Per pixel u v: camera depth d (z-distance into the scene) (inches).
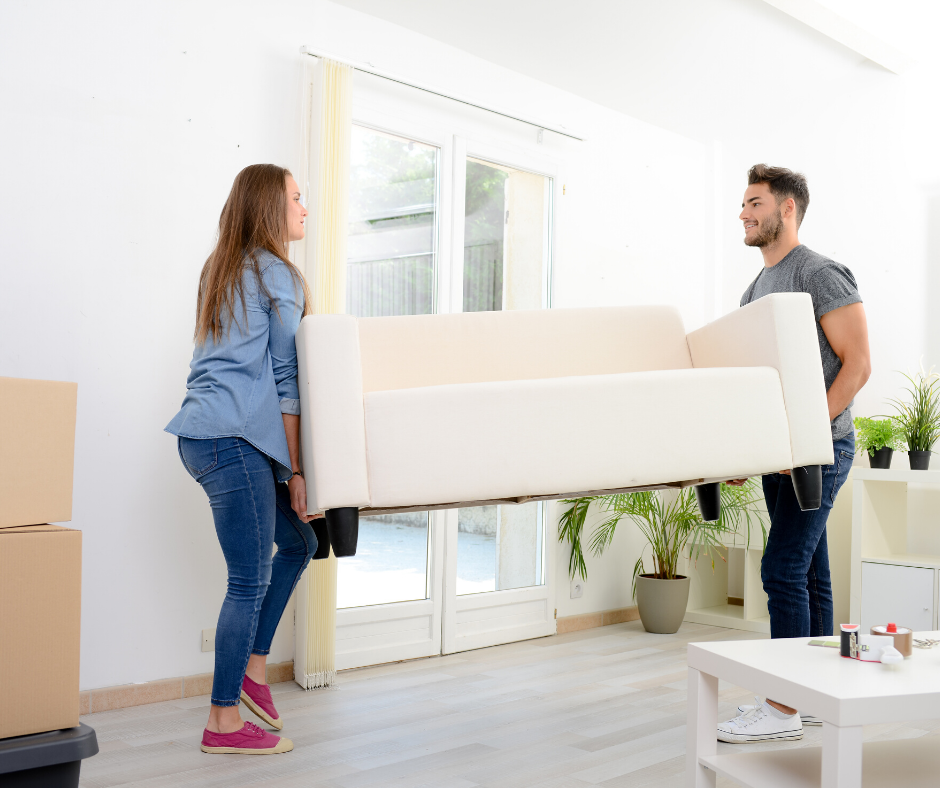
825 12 128.5
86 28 100.5
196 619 106.8
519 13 128.5
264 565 81.2
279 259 82.1
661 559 154.5
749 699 104.6
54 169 98.0
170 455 105.6
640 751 83.8
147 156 105.0
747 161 181.0
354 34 125.8
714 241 183.8
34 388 51.9
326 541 90.3
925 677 52.6
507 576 144.8
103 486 100.2
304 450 74.1
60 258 98.2
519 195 149.7
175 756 81.0
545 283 153.4
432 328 97.7
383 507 73.5
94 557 99.2
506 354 98.9
